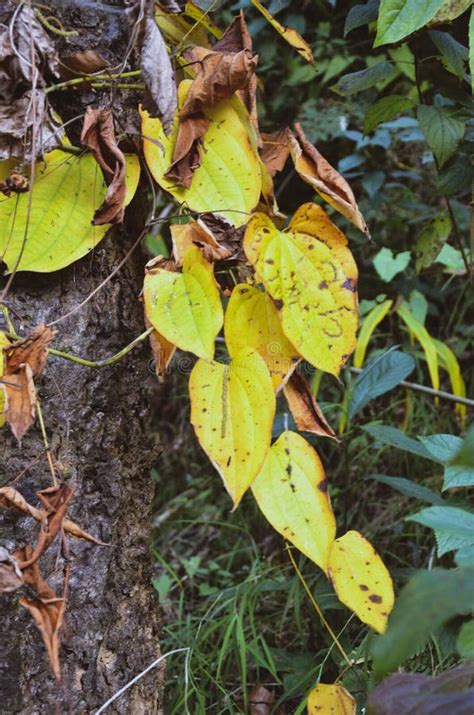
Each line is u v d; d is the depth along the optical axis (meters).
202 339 1.48
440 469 2.27
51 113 1.49
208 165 1.56
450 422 2.40
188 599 2.21
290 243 1.55
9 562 1.42
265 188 1.59
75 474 1.58
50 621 1.43
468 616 1.52
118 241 1.60
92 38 1.56
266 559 2.20
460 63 1.86
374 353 2.49
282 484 1.54
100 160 1.50
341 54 2.55
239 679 1.93
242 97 1.57
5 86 1.46
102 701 1.61
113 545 1.62
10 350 1.44
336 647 1.81
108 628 1.62
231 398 1.51
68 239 1.54
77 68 1.54
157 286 1.50
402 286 2.54
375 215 2.58
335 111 2.57
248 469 1.49
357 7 1.87
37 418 1.56
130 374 1.63
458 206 2.48
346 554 1.56
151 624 1.69
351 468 2.29
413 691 1.37
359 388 1.96
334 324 1.53
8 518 1.55
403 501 2.21
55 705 1.58
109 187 1.50
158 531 2.39
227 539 2.32
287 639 2.01
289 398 1.58
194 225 1.54
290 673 1.89
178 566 2.29
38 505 1.56
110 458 1.61
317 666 1.77
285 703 1.83
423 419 2.38
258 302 1.56
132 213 1.62
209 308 1.49
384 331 2.71
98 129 1.50
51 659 1.42
